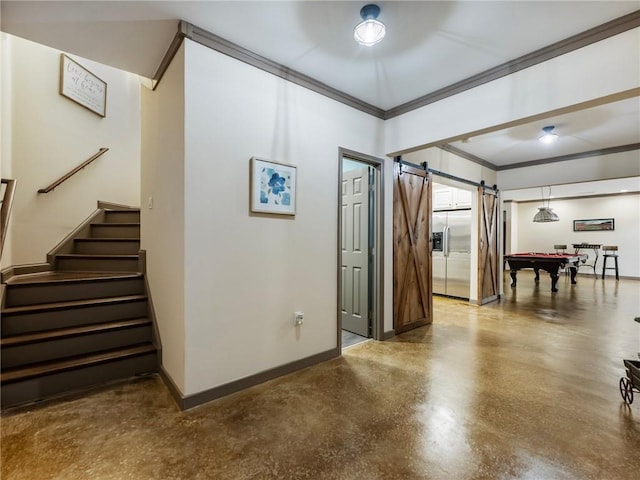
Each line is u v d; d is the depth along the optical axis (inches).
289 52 92.2
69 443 66.9
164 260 95.3
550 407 83.0
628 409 81.9
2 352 85.7
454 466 61.5
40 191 131.0
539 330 152.4
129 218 161.5
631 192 343.9
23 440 67.7
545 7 73.4
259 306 95.5
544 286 297.4
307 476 58.8
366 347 128.4
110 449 65.3
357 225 145.1
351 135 121.6
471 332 149.1
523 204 424.8
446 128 113.2
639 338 140.1
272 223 98.3
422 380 98.5
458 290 229.9
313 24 80.0
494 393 90.4
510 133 155.9
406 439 69.7
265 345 97.0
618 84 78.4
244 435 70.6
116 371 95.7
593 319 173.3
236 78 89.0
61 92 140.6
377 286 136.7
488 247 220.4
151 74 100.7
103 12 73.9
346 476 58.8
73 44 85.4
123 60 93.4
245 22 79.1
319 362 111.8
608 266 364.8
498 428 73.8
